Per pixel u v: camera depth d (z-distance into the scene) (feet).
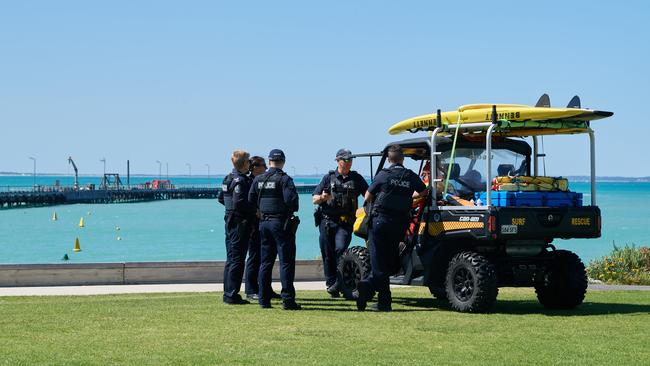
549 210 60.85
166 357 43.21
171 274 87.35
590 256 200.13
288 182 62.34
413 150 68.85
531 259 63.77
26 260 219.61
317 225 72.64
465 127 62.75
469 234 60.54
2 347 45.88
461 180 65.57
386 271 62.49
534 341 48.93
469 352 45.24
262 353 44.47
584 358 43.88
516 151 67.46
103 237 321.93
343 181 71.10
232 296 66.39
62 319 56.95
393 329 53.01
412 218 65.46
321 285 85.20
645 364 42.45
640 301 72.84
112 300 69.62
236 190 65.67
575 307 65.41
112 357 43.11
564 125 62.80
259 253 68.69
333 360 42.70
